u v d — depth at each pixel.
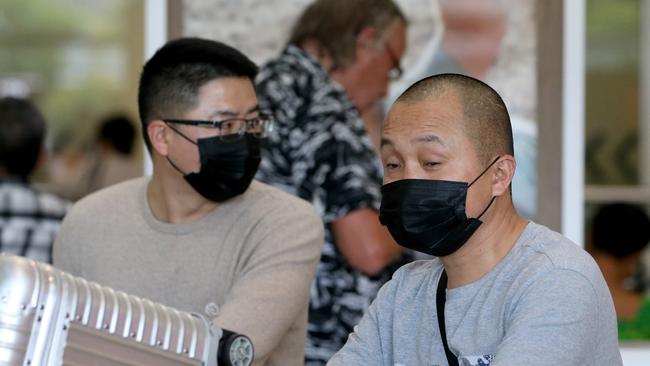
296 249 7.62
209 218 7.84
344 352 6.69
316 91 11.22
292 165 11.19
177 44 7.72
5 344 4.70
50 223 11.17
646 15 19.98
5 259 4.82
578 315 5.67
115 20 25.27
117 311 5.02
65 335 4.81
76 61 25.25
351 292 11.16
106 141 20.12
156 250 7.86
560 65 11.09
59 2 25.27
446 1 11.20
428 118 5.98
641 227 13.27
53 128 24.67
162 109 7.67
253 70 7.81
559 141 11.09
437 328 6.19
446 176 5.96
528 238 6.12
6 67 25.22
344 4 11.18
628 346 11.83
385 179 6.25
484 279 6.09
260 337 7.14
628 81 20.00
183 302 7.70
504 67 11.14
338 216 11.20
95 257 7.99
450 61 11.21
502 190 6.11
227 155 7.58
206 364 5.39
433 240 6.04
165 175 7.86
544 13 11.09
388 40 11.20
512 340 5.62
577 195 11.09
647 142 19.73
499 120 6.09
